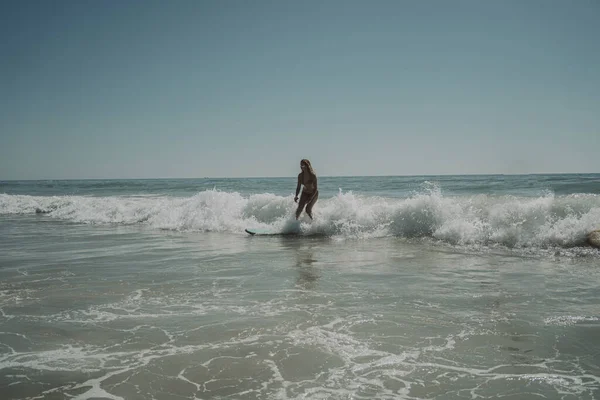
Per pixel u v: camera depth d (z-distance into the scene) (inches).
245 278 247.0
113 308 191.2
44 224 558.3
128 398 113.3
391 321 170.9
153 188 1386.6
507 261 285.7
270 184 1499.8
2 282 240.5
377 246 356.5
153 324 169.8
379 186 1120.2
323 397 112.7
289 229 439.2
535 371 126.6
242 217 508.4
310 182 440.5
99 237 431.2
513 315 175.8
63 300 204.1
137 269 273.1
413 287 222.1
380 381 121.6
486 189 799.1
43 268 277.9
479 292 210.7
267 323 169.9
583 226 324.5
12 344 150.9
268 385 119.9
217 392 116.2
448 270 261.9
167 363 134.8
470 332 158.1
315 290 218.8
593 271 252.4
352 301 198.7
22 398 113.4
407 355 139.3
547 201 362.3
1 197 821.2
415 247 346.6
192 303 198.2
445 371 127.5
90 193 1219.9
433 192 435.2
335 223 430.6
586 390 114.6
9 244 386.3
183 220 513.3
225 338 154.8
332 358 137.5
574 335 153.2
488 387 117.3
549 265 271.1
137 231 478.6
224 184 1552.7
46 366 133.2
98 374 127.5
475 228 364.2
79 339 154.9
